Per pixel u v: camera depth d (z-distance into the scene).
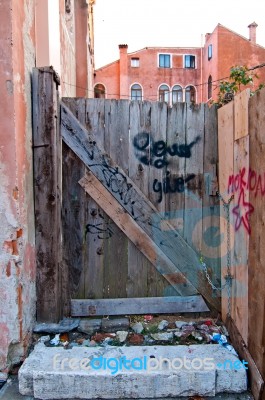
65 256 2.91
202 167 2.96
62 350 2.46
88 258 2.93
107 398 2.22
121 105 2.88
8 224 2.29
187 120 2.93
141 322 2.86
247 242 2.33
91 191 2.88
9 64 2.21
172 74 26.84
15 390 2.28
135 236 2.92
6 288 2.32
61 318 2.85
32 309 2.64
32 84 2.63
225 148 2.77
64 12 4.78
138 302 2.95
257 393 2.11
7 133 2.25
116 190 2.89
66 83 5.04
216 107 2.94
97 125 2.87
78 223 2.91
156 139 2.92
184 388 2.22
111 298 2.95
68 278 2.92
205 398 2.21
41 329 2.65
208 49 25.31
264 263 2.04
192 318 2.98
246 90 2.33
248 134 2.29
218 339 2.61
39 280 2.73
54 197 2.69
